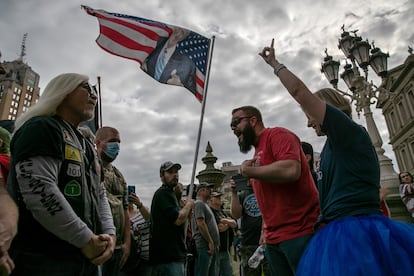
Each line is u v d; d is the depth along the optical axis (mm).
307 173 2369
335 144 1777
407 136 35531
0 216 1020
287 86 1920
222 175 10656
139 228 4195
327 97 2105
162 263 3695
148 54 4836
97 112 5043
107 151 3424
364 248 1465
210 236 4910
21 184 1472
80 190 1722
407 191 6742
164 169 4125
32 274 1447
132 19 4922
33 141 1530
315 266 1585
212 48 5086
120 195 3592
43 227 1539
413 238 1492
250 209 4586
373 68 9016
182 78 4883
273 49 2117
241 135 2742
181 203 5176
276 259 2381
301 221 2227
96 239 1591
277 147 2334
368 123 8898
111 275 3223
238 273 7582
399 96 35344
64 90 1945
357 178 1706
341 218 1671
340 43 9570
